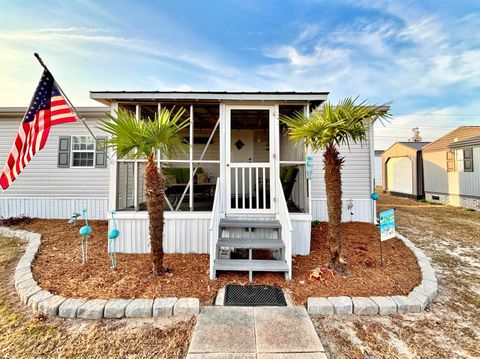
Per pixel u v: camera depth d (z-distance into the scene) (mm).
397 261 3922
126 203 5039
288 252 3438
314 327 2447
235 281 3322
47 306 2656
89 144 7625
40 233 5656
